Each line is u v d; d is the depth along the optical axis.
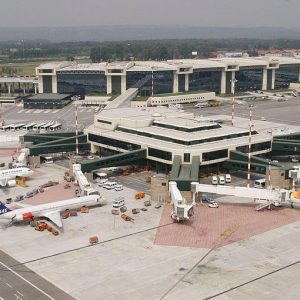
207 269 83.38
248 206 116.31
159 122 162.38
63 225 103.75
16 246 92.94
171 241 95.25
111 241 95.19
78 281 79.06
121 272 82.12
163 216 109.12
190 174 124.94
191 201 118.56
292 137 168.12
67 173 143.75
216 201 119.75
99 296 74.31
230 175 142.75
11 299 73.38
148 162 149.62
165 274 81.44
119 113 182.00
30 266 84.44
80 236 97.75
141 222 105.38
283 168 129.12
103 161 137.88
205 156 138.12
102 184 131.88
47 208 106.81
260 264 85.44
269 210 113.31
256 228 102.12
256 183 130.88
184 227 102.56
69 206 110.12
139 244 93.75
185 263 85.62
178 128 155.12
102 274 81.44
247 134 157.38
